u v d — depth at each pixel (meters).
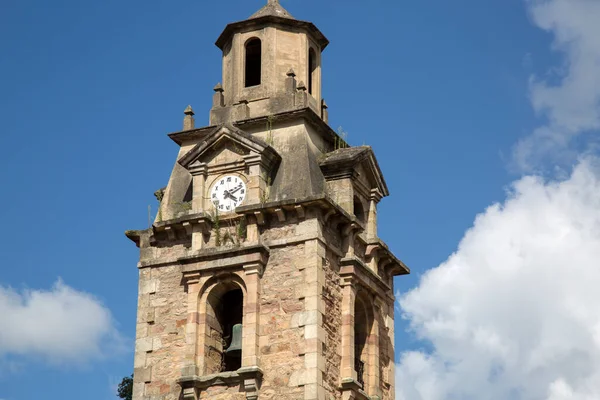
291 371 56.72
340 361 58.78
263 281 58.69
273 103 63.56
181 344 59.19
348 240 60.81
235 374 57.00
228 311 60.72
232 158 61.34
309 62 66.62
